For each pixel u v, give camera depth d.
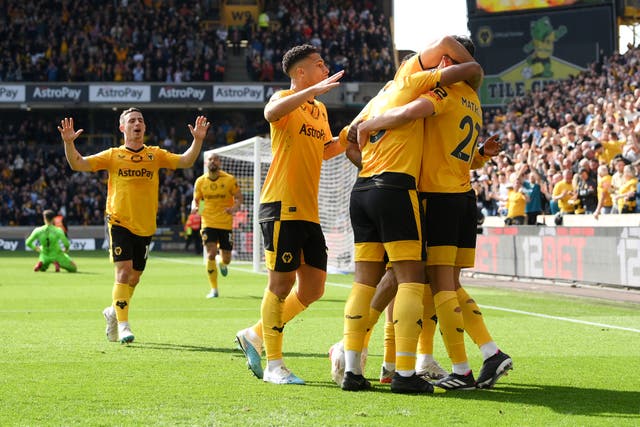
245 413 5.94
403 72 7.12
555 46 43.09
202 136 10.23
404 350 6.73
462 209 7.01
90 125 49.66
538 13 43.25
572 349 9.40
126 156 10.12
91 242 45.69
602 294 16.95
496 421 5.71
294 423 5.62
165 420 5.72
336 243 25.73
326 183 25.97
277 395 6.63
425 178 6.96
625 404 6.31
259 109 50.03
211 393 6.70
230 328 11.49
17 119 49.88
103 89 46.19
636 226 18.11
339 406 6.20
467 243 7.14
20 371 7.77
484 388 6.97
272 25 53.12
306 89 6.98
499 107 43.94
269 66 47.88
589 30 42.69
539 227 20.28
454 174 6.98
